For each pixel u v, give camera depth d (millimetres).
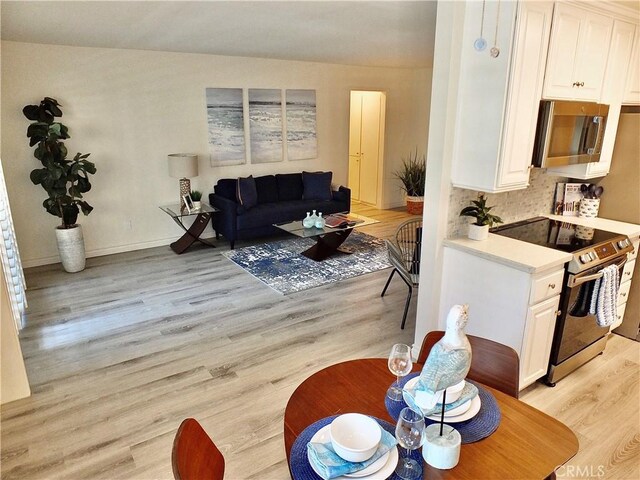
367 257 5496
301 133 6895
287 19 3574
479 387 1672
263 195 6352
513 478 1268
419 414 1299
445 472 1287
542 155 2754
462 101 2686
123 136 5406
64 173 4590
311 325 3764
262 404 2734
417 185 7723
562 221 3486
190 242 5664
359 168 8641
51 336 3553
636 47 3143
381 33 4176
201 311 4012
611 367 3135
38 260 5141
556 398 2791
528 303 2541
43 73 4789
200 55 5715
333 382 1739
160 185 5805
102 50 5055
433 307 3057
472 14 2529
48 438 2445
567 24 2600
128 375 3035
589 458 2303
